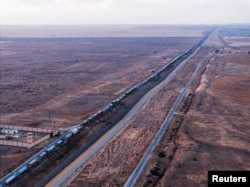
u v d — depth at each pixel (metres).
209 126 70.75
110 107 82.31
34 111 82.69
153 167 50.81
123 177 48.44
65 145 58.72
